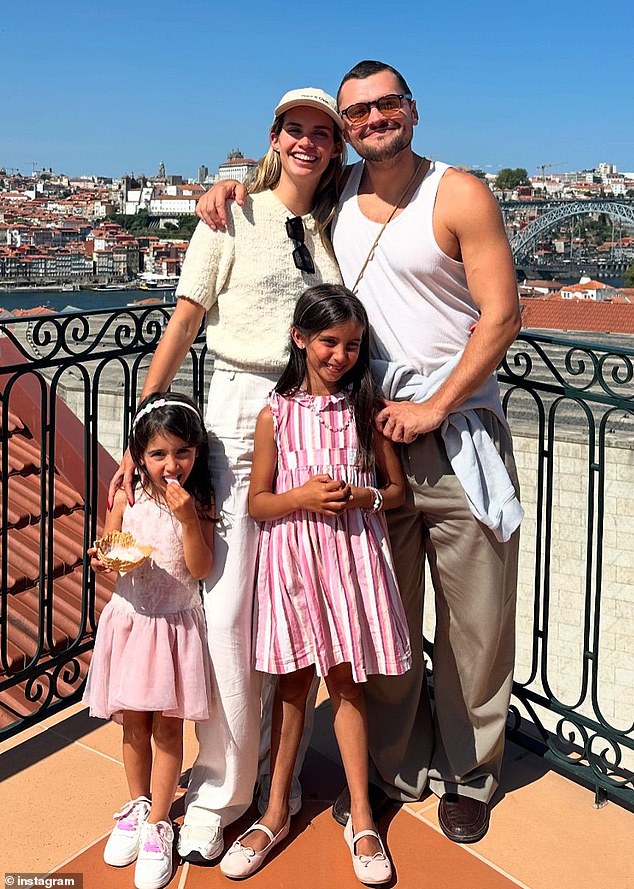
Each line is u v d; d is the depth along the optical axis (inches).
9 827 91.4
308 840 89.5
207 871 84.6
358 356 85.0
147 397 84.7
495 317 81.6
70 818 93.1
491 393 90.4
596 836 93.1
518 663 378.9
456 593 91.4
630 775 99.7
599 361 99.4
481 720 94.2
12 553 152.6
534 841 91.7
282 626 82.0
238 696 84.2
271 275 86.5
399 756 95.5
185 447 81.9
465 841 90.8
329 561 82.7
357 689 86.4
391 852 88.8
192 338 89.4
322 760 104.7
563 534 361.7
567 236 5536.4
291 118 85.1
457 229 82.9
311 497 80.6
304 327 81.6
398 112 81.7
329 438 84.4
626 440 343.9
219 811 86.3
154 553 82.9
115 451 455.5
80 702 116.9
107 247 5147.6
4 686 107.5
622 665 355.9
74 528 164.9
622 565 351.3
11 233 6264.8
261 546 85.7
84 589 118.6
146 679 81.3
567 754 105.8
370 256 87.5
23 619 139.2
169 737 84.0
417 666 95.1
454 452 86.4
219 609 84.1
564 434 355.6
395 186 86.6
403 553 92.6
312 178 87.4
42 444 114.7
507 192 6781.5
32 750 105.7
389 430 84.8
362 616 83.2
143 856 82.5
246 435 87.8
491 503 86.9
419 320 87.1
